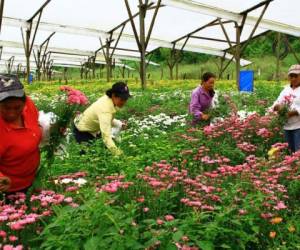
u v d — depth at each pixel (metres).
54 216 3.42
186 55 62.38
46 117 4.35
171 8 24.83
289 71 6.85
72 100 4.31
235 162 6.13
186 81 28.42
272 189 4.27
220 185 4.49
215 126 7.03
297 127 6.78
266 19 25.34
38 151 4.16
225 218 3.38
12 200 3.91
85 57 51.09
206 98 7.71
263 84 22.78
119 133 7.21
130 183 3.98
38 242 3.33
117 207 3.25
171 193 4.02
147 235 3.02
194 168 5.52
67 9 25.75
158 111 12.55
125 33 31.03
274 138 7.13
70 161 5.50
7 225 3.30
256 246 3.70
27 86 23.75
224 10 22.95
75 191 3.97
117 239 2.82
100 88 21.67
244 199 3.80
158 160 5.61
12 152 3.84
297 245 3.49
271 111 7.38
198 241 3.04
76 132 6.54
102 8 25.64
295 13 24.31
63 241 2.90
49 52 40.62
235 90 20.05
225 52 36.12
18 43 36.34
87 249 2.72
